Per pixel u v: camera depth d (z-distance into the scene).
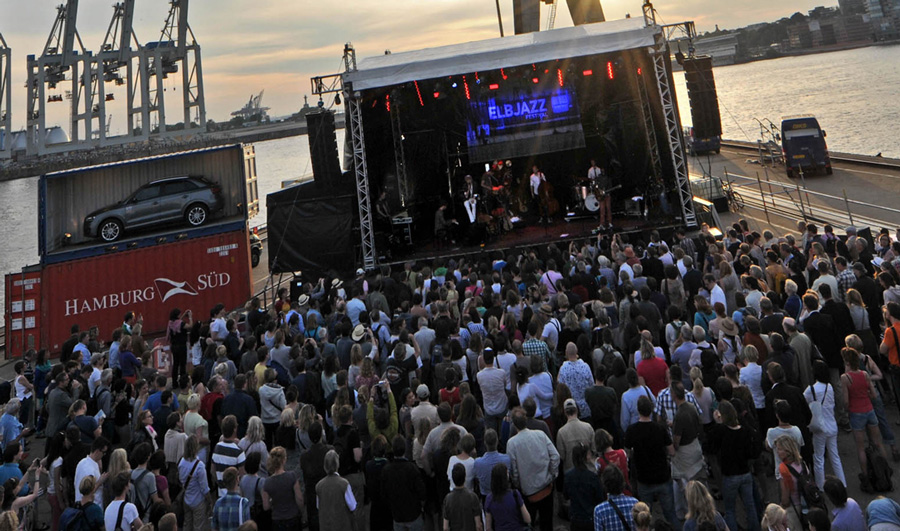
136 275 21.27
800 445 7.07
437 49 23.33
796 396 7.66
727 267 12.16
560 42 20.38
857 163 38.47
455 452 7.39
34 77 191.62
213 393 9.98
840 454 9.38
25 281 20.78
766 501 7.86
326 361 10.23
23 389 13.55
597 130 25.22
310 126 21.47
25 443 13.34
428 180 25.50
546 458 7.06
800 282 12.71
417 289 14.51
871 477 8.23
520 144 24.19
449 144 25.33
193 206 22.41
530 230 23.61
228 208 22.88
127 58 186.25
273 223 21.52
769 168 41.94
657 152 23.86
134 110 188.12
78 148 187.75
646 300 11.27
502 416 8.98
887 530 5.38
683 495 7.31
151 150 193.50
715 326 10.02
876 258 13.33
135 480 7.59
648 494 7.21
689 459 7.29
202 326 14.09
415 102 24.67
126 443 10.07
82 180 22.02
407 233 22.69
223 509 6.82
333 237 21.42
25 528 8.95
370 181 24.86
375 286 15.76
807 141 36.47
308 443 8.37
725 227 26.22
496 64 20.50
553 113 23.98
